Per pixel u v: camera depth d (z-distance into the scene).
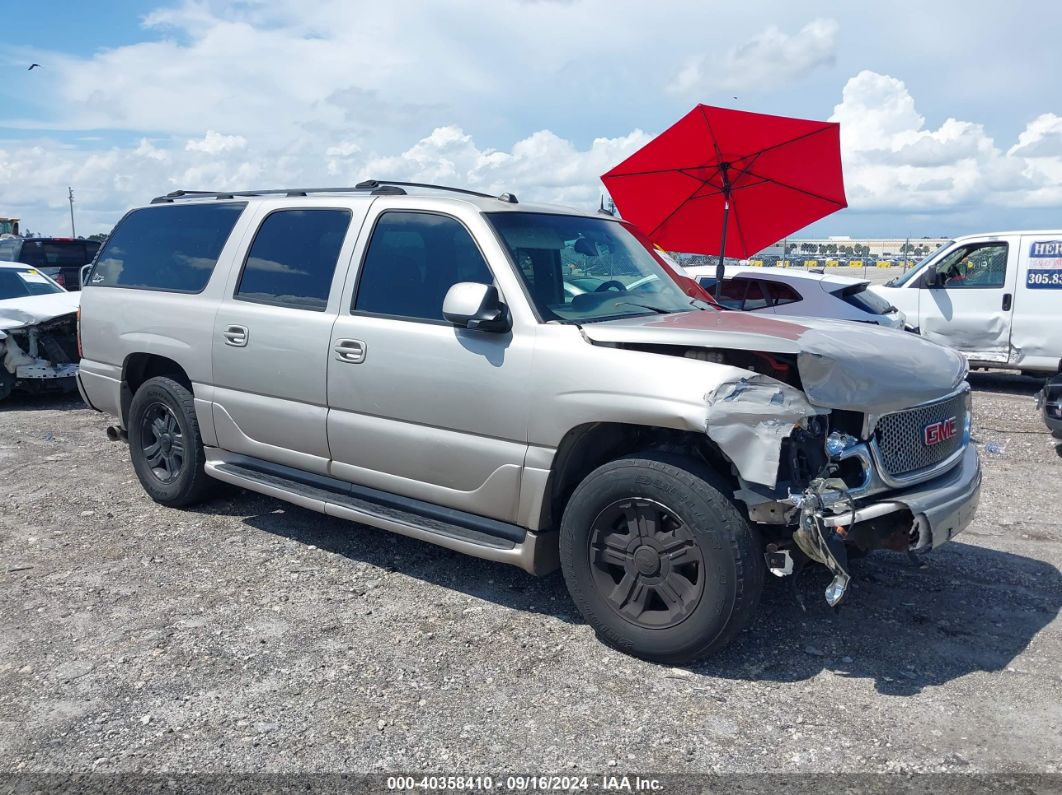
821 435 3.54
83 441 7.96
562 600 4.36
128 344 5.72
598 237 4.75
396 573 4.70
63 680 3.53
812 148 7.62
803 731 3.18
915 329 10.98
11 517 5.63
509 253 4.09
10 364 9.50
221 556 4.93
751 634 3.96
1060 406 7.59
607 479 3.63
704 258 13.08
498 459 3.94
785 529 3.53
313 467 4.75
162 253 5.73
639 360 3.56
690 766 2.97
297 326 4.70
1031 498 6.29
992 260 11.47
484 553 4.03
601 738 3.13
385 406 4.32
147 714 3.28
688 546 3.50
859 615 4.18
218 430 5.21
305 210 4.95
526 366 3.83
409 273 4.39
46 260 22.59
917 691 3.47
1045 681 3.55
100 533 5.32
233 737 3.13
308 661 3.70
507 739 3.13
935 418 3.89
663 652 3.60
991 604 4.32
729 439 3.28
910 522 3.54
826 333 3.81
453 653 3.78
